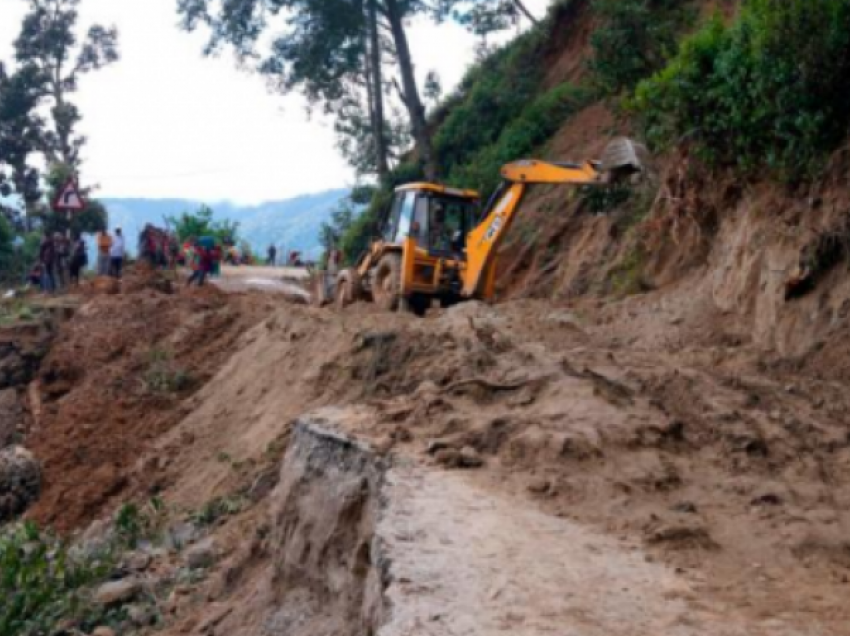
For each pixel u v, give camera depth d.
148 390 20.22
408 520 6.73
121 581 11.84
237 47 37.97
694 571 6.13
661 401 9.51
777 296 11.85
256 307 23.03
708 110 14.32
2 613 10.19
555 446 8.16
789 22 12.20
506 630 5.02
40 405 21.59
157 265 34.38
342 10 35.94
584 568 6.01
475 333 13.05
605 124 24.81
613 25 20.66
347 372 14.20
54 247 29.77
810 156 12.25
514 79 32.56
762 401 9.54
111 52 59.72
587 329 14.20
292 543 8.95
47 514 17.20
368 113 41.69
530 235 23.30
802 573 6.16
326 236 40.44
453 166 31.91
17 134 59.53
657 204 16.94
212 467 15.62
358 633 6.79
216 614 9.90
